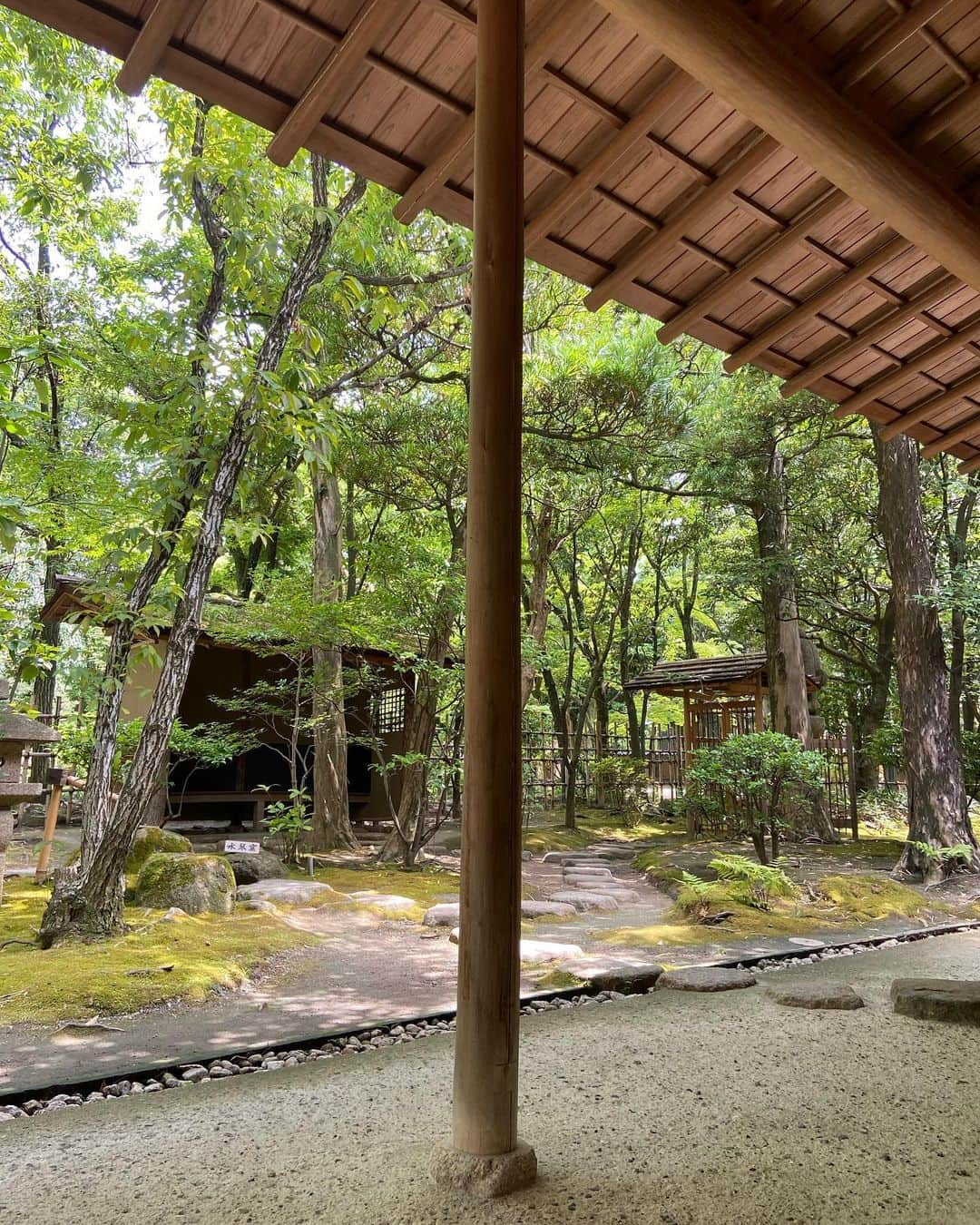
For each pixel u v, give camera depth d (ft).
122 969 11.88
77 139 25.55
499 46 6.12
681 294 10.35
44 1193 5.52
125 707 32.68
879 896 20.61
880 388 12.02
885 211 8.15
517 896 5.67
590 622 53.01
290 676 37.17
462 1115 5.62
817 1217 5.15
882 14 6.88
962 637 30.50
